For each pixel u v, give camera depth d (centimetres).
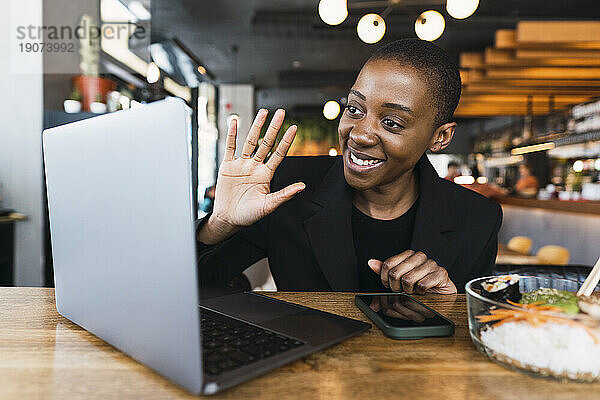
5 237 295
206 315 62
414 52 80
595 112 647
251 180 72
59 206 57
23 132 304
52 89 314
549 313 45
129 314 47
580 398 42
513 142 827
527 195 669
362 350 53
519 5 471
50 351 52
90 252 53
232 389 43
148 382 44
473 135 956
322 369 48
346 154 87
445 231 102
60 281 61
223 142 776
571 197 632
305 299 76
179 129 38
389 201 100
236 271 109
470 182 711
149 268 43
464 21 503
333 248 100
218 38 592
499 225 110
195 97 652
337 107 655
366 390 43
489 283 56
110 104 344
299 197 113
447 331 58
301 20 523
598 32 395
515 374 47
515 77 534
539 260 261
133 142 43
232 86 791
